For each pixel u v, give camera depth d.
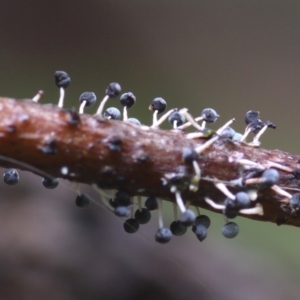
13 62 0.19
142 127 0.08
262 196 0.08
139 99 0.19
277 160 0.08
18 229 0.13
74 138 0.07
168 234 0.08
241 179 0.08
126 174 0.08
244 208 0.08
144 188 0.08
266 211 0.08
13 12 0.19
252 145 0.08
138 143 0.08
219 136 0.08
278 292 0.14
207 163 0.08
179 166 0.08
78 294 0.12
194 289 0.13
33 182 0.14
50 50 0.19
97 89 0.19
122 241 0.13
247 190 0.08
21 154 0.07
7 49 0.19
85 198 0.08
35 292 0.12
